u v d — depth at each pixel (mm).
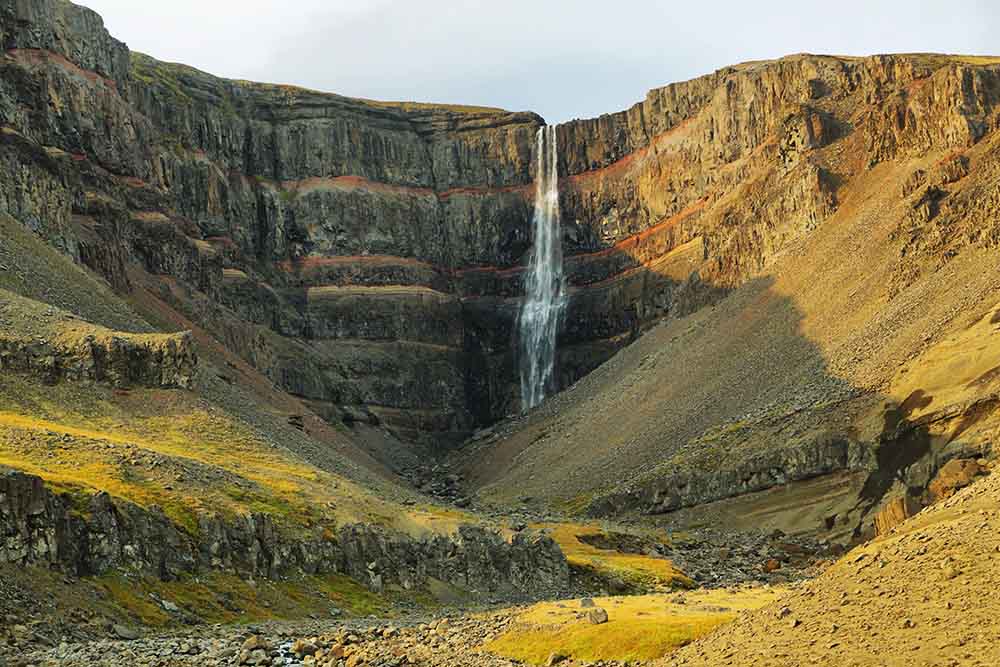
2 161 182875
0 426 116688
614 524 187500
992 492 56094
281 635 87875
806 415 185125
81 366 141625
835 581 56312
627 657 69250
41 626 79562
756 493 180000
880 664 47438
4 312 145500
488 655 75375
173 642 80062
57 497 90188
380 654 76250
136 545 95438
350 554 116812
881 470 164250
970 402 157125
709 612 82062
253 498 117562
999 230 193875
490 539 129250
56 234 190125
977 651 45469
